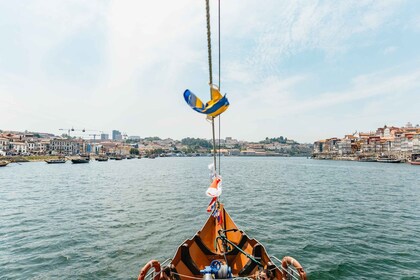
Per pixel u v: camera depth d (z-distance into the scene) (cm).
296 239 1580
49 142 18412
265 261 729
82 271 1144
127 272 1132
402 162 15050
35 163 12875
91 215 2194
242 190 3859
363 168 10381
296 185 4534
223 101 791
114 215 2184
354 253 1362
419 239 1600
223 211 1076
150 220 2006
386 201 2981
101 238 1580
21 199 3034
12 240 1562
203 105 798
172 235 1631
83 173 7219
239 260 816
